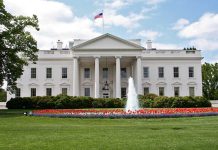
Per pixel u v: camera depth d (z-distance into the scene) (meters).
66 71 68.94
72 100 49.06
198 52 70.50
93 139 14.55
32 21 37.97
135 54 64.44
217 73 102.31
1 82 38.81
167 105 45.78
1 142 13.98
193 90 70.25
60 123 23.11
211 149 12.18
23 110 43.41
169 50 70.44
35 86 68.56
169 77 70.00
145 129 18.28
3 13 35.66
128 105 43.16
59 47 73.56
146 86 69.62
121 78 70.06
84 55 64.25
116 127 19.50
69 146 12.88
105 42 64.50
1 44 35.97
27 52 38.47
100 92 69.00
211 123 21.75
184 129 18.12
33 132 17.25
